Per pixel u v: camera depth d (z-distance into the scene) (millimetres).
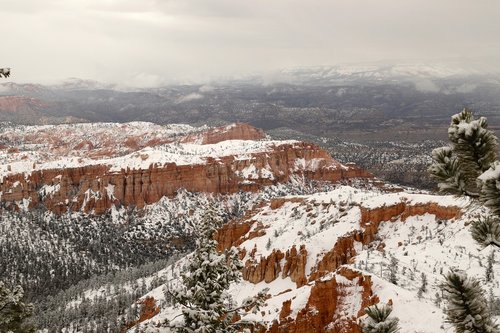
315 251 177750
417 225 188500
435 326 77562
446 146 13375
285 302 99812
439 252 136625
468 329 13836
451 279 14164
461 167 12930
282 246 195750
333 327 94000
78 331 185875
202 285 26422
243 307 27734
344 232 191500
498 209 11570
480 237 13117
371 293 93875
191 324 26281
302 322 96312
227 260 28141
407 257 132250
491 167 11664
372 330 15430
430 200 194375
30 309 34438
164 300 167625
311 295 99875
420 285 106312
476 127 12578
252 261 180125
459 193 12961
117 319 184125
